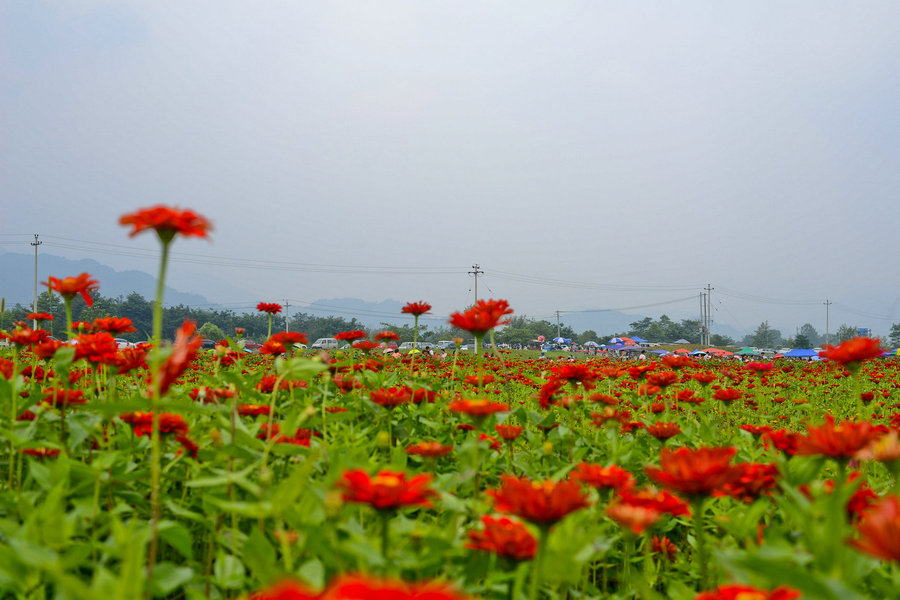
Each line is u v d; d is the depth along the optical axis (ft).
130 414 9.16
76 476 7.71
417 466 12.74
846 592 4.05
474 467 8.30
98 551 7.15
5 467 9.83
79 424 9.53
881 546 3.81
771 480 7.77
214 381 15.07
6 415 10.25
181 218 5.90
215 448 8.66
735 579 5.25
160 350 6.61
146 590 5.32
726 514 8.83
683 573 9.43
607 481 7.66
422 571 6.28
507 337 468.75
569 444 14.26
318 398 15.24
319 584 5.32
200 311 450.30
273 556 5.62
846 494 4.91
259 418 11.87
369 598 2.61
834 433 6.78
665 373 17.53
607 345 370.73
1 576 5.23
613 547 10.11
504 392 24.53
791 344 604.08
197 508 8.82
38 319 16.57
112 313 367.66
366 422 14.94
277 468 10.03
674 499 7.14
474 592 6.52
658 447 14.48
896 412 24.25
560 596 7.89
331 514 6.50
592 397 17.51
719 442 14.32
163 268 6.04
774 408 28.53
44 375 14.23
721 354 140.97
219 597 6.79
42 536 5.97
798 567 5.32
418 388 16.30
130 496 8.25
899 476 6.71
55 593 5.64
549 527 5.25
